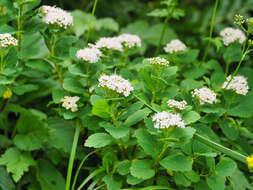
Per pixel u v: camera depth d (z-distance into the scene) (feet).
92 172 2.08
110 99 1.81
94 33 3.22
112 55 2.43
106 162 1.98
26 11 2.29
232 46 2.48
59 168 2.27
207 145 1.93
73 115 2.11
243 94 2.15
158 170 1.97
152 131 1.86
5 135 2.38
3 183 2.12
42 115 2.48
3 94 2.24
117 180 1.94
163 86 2.16
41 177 2.16
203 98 2.02
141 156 2.05
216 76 2.36
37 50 2.32
